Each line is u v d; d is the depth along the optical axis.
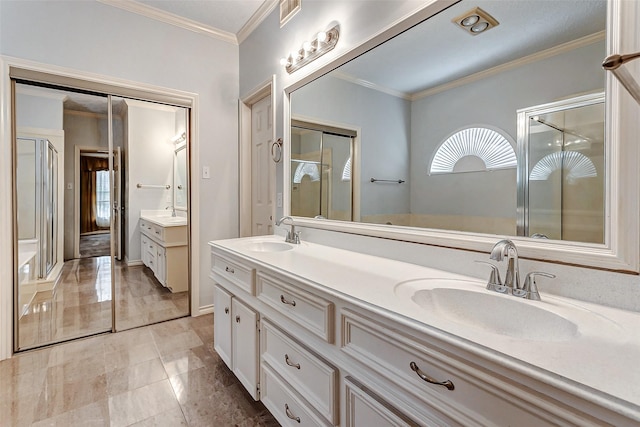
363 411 0.89
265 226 2.63
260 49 2.49
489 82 1.14
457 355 0.65
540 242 0.99
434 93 1.31
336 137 1.78
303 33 2.00
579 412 0.49
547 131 0.99
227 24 2.60
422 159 1.36
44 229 2.22
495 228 1.12
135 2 2.29
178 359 1.97
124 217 2.62
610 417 0.46
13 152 1.96
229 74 2.79
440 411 0.68
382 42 1.48
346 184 1.73
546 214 0.99
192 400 1.58
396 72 1.44
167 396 1.60
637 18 0.79
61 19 2.05
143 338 2.25
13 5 1.90
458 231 1.24
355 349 0.91
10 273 1.95
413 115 1.39
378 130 1.54
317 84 1.90
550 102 0.98
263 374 1.40
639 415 0.42
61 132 2.22
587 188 0.89
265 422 1.43
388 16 1.43
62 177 2.26
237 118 2.85
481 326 0.94
